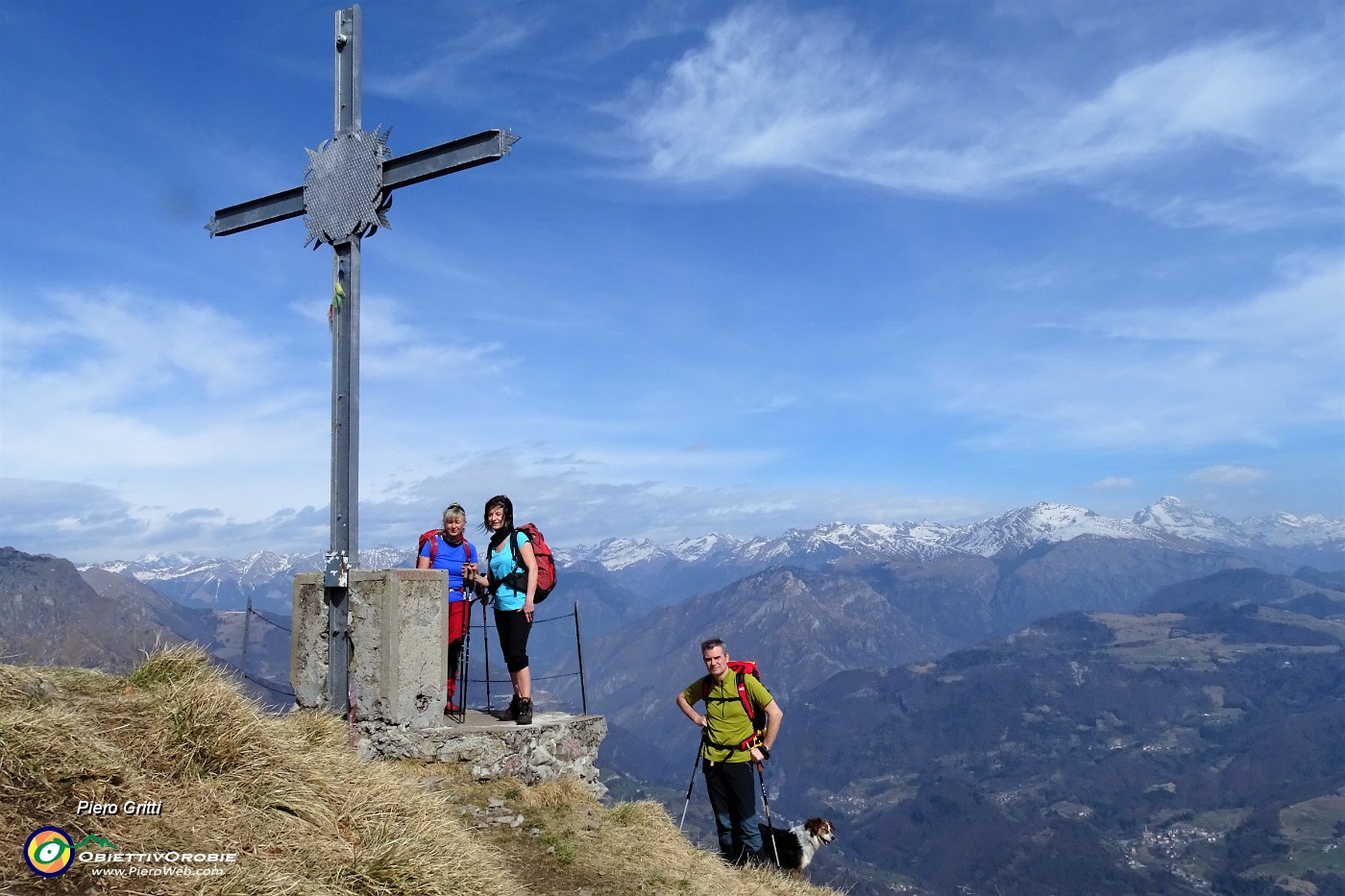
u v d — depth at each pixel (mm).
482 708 11141
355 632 9430
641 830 9602
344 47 10344
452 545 10727
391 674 9180
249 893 5012
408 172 9781
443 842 6648
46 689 6258
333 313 10008
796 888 10500
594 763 10469
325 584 9523
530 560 10266
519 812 9016
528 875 7840
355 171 10008
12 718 5461
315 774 6578
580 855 8469
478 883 6430
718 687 11133
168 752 5973
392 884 5820
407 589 9359
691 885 8547
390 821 6496
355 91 10203
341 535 9578
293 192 10453
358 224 9930
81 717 5945
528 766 9664
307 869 5574
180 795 5676
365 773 7195
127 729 6055
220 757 6160
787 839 11398
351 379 9859
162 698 6426
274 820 5914
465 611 10672
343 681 9406
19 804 4973
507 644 10250
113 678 6820
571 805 9469
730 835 10969
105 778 5445
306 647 9602
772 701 11086
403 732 9195
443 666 9656
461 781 9273
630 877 8289
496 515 10375
